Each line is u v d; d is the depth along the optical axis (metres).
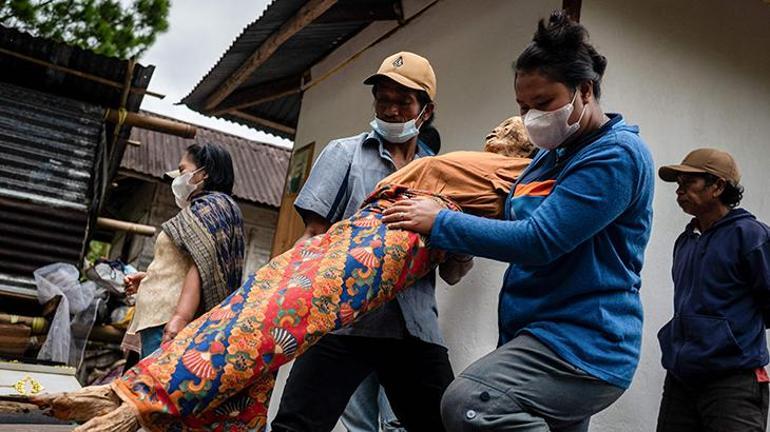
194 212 2.98
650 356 3.29
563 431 1.85
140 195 11.09
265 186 11.12
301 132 6.06
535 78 1.78
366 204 2.14
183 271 3.01
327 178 2.42
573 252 1.77
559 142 1.83
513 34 3.60
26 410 2.31
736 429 2.60
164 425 1.69
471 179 2.12
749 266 2.70
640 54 3.42
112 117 5.46
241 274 3.12
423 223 1.90
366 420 3.13
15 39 4.91
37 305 4.83
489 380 1.71
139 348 3.11
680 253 2.99
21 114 5.25
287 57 5.89
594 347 1.71
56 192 5.21
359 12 4.76
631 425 3.19
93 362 6.76
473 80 3.83
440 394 2.30
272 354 1.75
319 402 2.24
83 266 6.14
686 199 2.92
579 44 1.78
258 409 1.93
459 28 4.11
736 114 3.77
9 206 4.99
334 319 1.84
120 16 7.46
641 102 3.39
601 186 1.69
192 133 5.68
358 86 5.20
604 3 3.34
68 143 5.33
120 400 1.64
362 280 1.88
